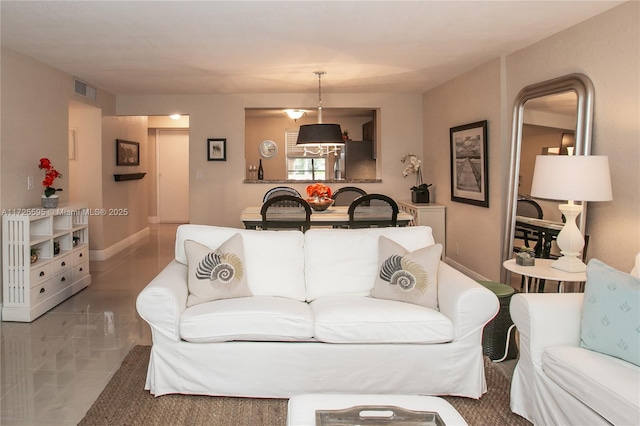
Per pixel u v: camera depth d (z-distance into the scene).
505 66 4.27
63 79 4.88
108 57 4.23
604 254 3.06
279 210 4.09
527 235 3.83
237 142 6.45
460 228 5.34
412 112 6.56
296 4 2.89
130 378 2.68
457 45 3.89
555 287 3.46
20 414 2.30
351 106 6.49
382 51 4.07
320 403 1.59
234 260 2.80
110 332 3.46
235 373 2.44
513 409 2.33
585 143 3.13
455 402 2.46
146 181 8.11
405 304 2.62
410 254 2.78
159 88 5.91
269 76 5.16
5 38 3.58
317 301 2.81
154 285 2.48
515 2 2.87
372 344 2.43
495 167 4.45
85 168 6.08
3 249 3.67
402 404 1.59
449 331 2.44
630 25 2.80
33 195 4.23
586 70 3.20
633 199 2.81
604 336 1.96
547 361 2.06
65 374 2.75
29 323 3.67
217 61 4.42
